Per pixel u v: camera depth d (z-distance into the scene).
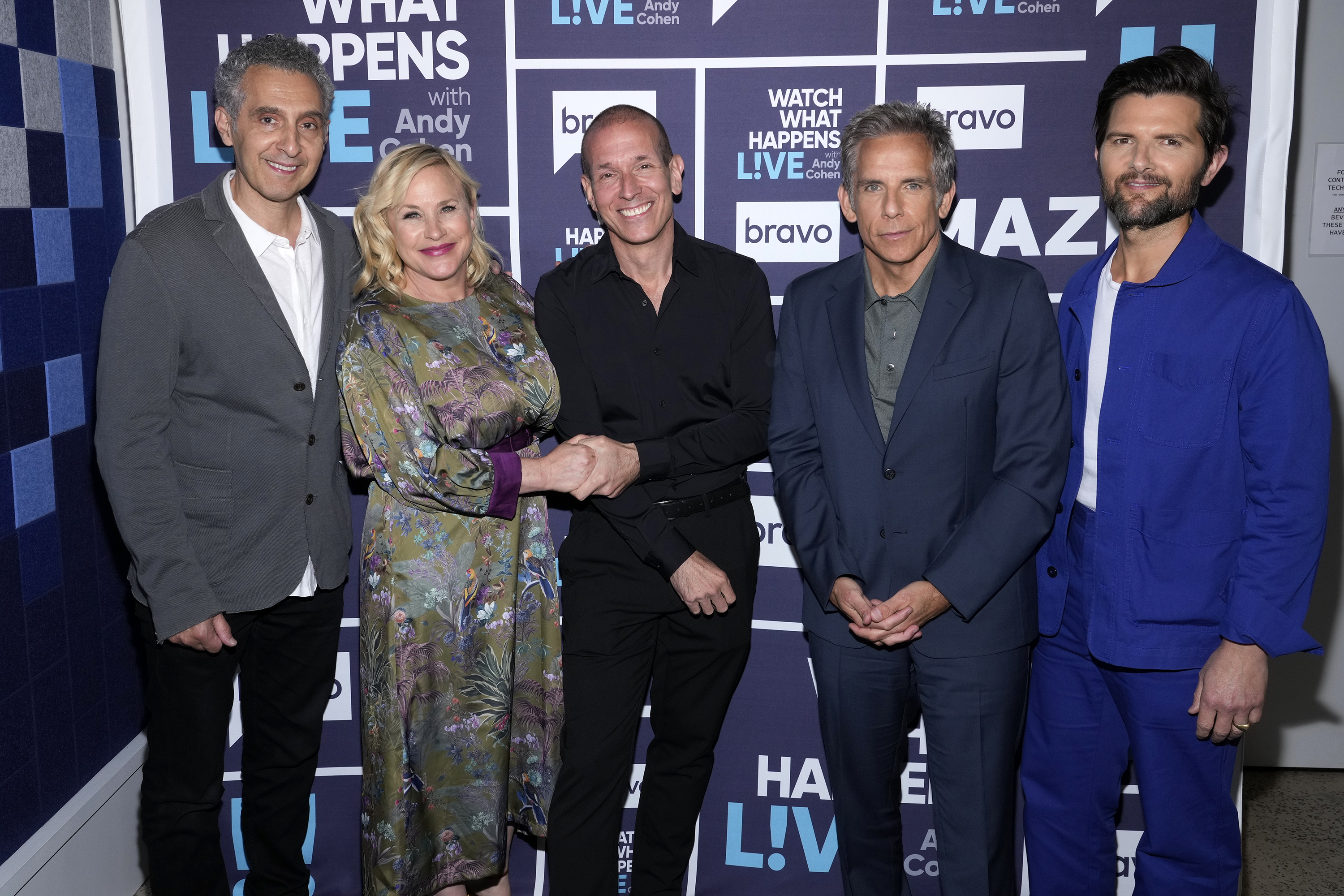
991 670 1.87
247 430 1.93
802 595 2.38
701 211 2.30
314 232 2.05
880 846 2.06
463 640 1.94
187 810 2.03
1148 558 1.80
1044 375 1.83
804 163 2.26
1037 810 2.04
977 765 1.89
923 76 2.21
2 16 2.03
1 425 2.03
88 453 2.34
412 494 1.87
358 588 2.34
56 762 2.21
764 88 2.24
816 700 2.40
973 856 1.91
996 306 1.83
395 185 1.88
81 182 2.31
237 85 1.87
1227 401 1.73
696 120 2.26
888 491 1.88
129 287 1.83
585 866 2.09
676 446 2.01
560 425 2.08
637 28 2.24
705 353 2.05
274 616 2.08
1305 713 3.03
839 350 1.92
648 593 2.07
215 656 1.99
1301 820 2.77
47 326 2.18
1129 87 1.71
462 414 1.88
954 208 2.25
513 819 2.18
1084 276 1.94
